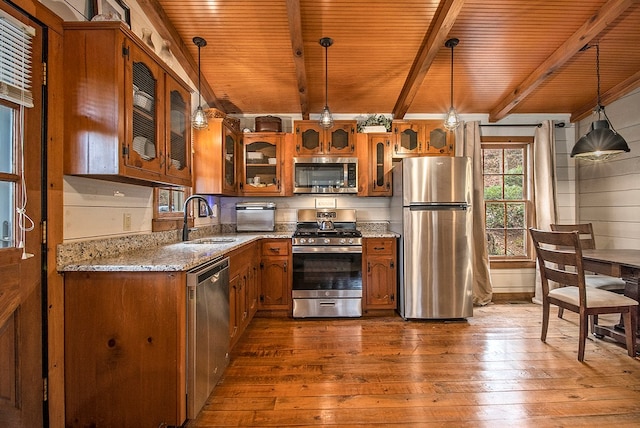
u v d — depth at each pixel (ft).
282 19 9.11
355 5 8.59
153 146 6.50
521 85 12.14
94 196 6.25
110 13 6.59
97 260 5.92
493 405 6.42
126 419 5.44
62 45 5.36
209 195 11.97
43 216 5.07
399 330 10.47
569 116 14.39
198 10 8.79
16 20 4.50
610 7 8.48
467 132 13.61
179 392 5.42
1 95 4.30
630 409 6.28
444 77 11.91
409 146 13.12
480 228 13.42
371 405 6.44
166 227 9.00
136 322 5.41
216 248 7.61
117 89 5.36
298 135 12.77
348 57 10.72
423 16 9.02
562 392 6.86
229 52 10.47
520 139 14.16
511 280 14.12
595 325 9.84
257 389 7.01
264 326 10.87
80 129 5.39
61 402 5.36
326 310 11.67
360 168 13.01
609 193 12.75
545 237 9.18
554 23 9.30
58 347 5.31
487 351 8.86
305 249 11.66
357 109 13.99
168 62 9.62
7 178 4.50
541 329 10.53
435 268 11.28
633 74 11.63
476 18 9.12
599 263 8.74
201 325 5.88
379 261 11.93
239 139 12.94
